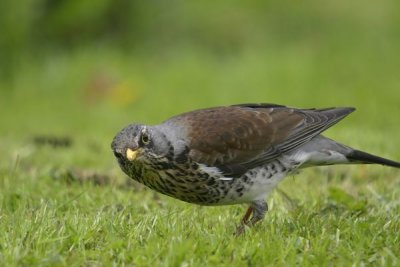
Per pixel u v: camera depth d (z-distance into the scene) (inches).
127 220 378.0
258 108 397.1
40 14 958.4
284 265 317.7
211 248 328.5
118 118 821.2
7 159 556.1
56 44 970.7
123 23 995.3
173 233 345.4
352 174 504.1
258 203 373.4
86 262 320.5
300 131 385.7
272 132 378.9
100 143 635.5
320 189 454.3
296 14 1045.8
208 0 1066.7
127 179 490.3
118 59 940.6
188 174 358.0
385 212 397.4
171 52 978.7
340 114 401.7
